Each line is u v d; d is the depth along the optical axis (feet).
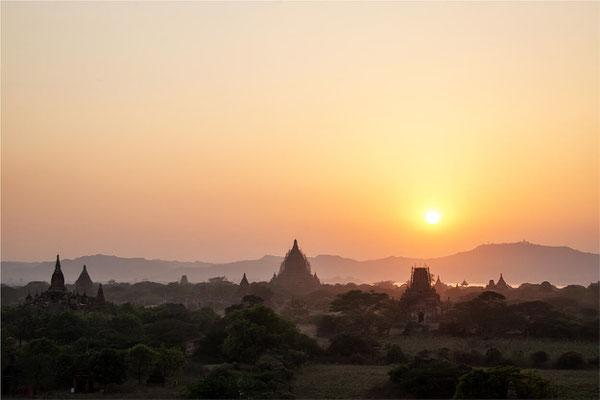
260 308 466.29
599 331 556.10
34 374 343.26
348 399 339.77
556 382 378.12
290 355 431.02
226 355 445.37
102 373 342.64
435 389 340.59
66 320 499.92
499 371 307.99
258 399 312.91
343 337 484.74
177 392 341.21
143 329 519.19
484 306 597.11
